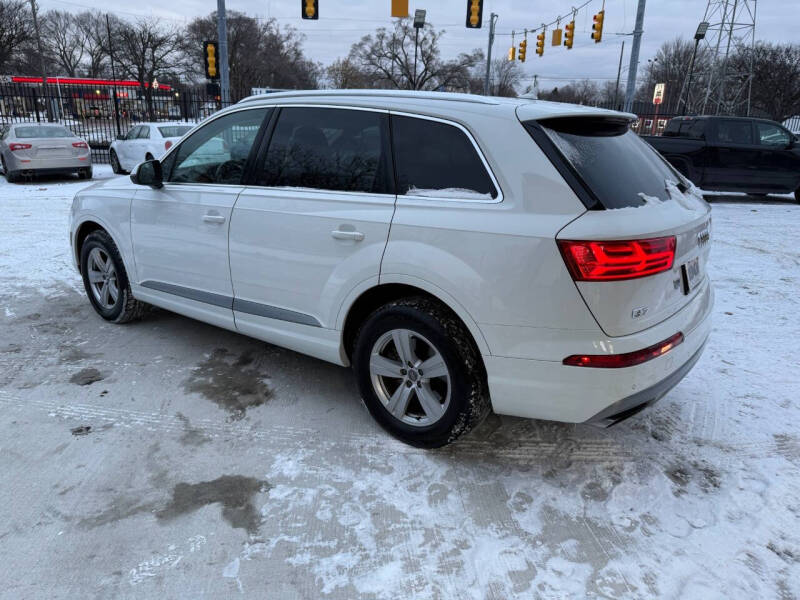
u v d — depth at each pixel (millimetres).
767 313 5324
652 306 2506
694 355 2885
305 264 3188
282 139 3406
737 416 3453
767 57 51969
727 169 12609
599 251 2318
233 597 2121
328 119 3225
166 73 67938
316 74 76875
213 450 3023
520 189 2514
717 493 2750
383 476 2836
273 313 3436
